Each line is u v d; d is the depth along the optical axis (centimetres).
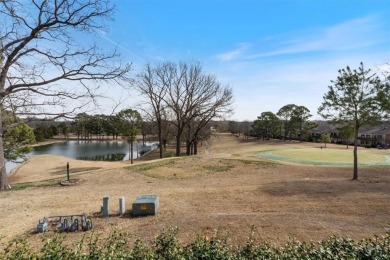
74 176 2183
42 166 4069
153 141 10019
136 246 505
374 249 547
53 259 425
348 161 3538
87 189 1781
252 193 1664
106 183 1970
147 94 3806
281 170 2562
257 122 8925
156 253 493
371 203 1415
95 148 8206
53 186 1859
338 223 1077
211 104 3947
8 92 1314
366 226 1051
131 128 4228
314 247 565
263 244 580
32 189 1769
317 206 1380
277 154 4362
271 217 1138
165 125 4556
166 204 1427
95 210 1322
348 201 1459
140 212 1230
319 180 2088
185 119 3981
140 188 1822
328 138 6894
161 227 1031
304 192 1673
